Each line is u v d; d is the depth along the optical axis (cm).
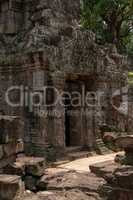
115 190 579
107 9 2750
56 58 1255
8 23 1372
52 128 1241
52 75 1237
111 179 648
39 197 726
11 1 1366
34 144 1235
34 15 1349
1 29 1395
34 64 1232
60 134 1259
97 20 2767
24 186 785
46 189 824
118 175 579
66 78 1364
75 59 1341
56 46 1284
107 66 1530
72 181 849
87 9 2644
